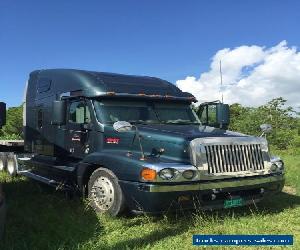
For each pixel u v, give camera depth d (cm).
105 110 825
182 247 583
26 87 1116
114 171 718
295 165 1433
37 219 695
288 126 3628
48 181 930
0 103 735
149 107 869
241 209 784
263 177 745
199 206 688
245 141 733
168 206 666
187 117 905
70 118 900
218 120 922
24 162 1069
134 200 684
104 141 802
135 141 750
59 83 956
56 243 588
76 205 808
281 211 789
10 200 825
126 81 888
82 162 797
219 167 701
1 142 1244
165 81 960
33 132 1064
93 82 854
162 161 691
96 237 623
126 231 655
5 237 579
